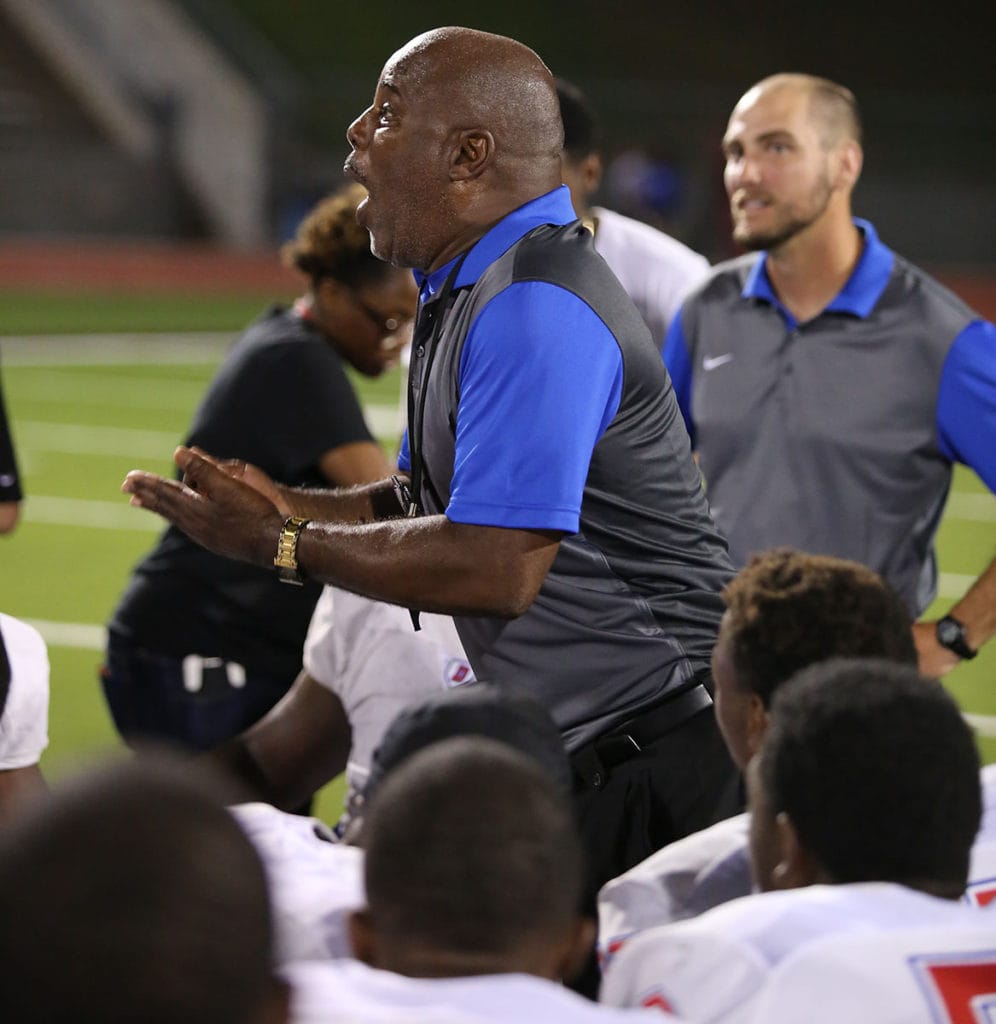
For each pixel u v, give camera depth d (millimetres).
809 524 13648
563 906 5520
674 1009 6250
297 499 10508
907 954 6012
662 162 84750
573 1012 5195
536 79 9289
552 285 8766
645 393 9211
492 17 108938
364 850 5684
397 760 7363
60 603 26891
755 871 6887
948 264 95000
